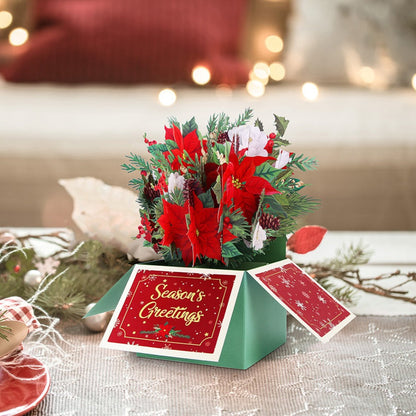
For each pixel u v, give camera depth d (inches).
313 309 33.7
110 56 94.2
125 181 70.2
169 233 34.0
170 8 96.1
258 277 33.3
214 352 32.1
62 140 70.9
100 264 40.9
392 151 71.4
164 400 31.0
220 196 33.1
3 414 28.6
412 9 99.1
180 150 34.2
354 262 41.9
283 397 31.1
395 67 98.6
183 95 89.5
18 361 31.3
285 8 108.0
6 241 40.3
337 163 71.1
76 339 35.9
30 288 38.0
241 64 96.7
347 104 83.4
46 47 93.4
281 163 34.3
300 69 100.2
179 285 33.8
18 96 85.9
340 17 100.0
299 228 39.8
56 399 31.0
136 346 32.9
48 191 70.0
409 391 31.4
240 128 34.5
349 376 32.4
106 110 78.7
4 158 69.9
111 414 30.2
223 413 30.2
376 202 71.7
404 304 39.7
